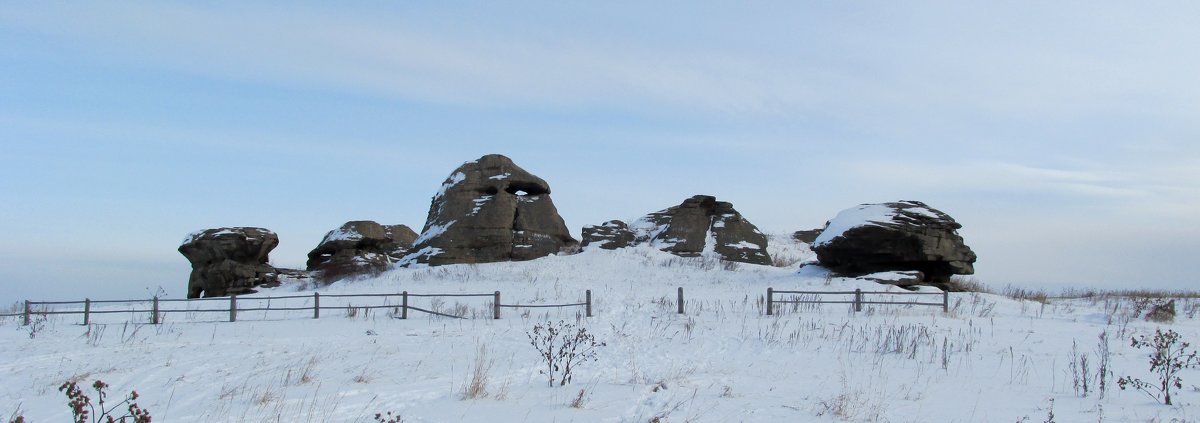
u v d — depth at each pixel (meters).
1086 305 27.17
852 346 17.77
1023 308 25.64
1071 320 22.69
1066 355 16.58
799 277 33.97
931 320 22.14
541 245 42.66
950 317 22.94
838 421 10.52
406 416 10.69
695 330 20.38
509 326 21.34
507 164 44.56
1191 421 10.48
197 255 41.81
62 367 15.80
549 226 43.72
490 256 41.59
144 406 11.84
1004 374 14.47
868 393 12.57
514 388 12.84
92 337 19.98
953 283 33.66
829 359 16.17
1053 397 12.34
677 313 23.70
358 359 16.09
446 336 19.53
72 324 23.12
